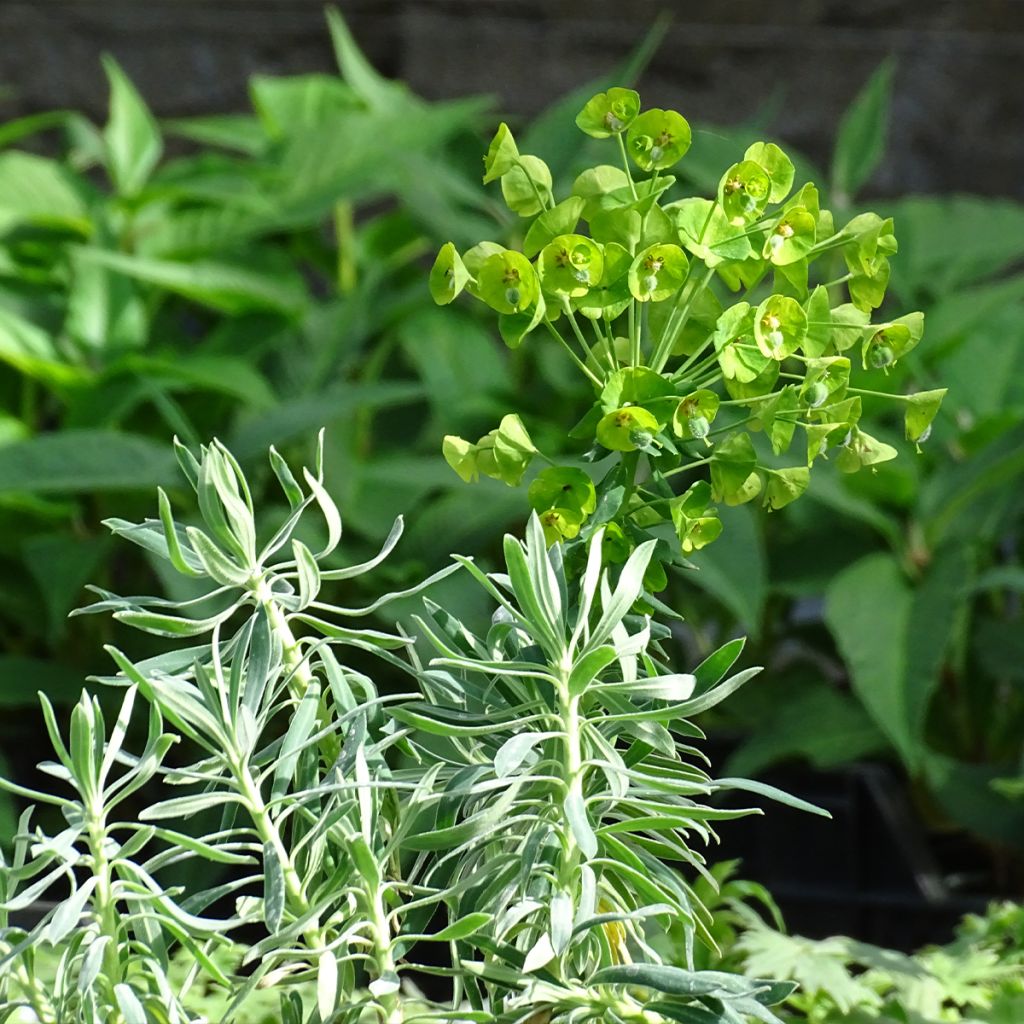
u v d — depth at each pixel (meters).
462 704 1.38
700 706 1.33
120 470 2.74
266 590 1.34
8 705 3.02
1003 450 2.88
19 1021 1.38
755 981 1.31
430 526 2.89
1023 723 3.14
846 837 2.84
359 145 3.67
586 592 1.33
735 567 2.67
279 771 1.34
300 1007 1.37
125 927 1.33
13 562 3.21
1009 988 1.58
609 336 1.35
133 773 1.33
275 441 2.71
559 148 3.32
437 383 3.21
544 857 1.36
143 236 3.56
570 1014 1.35
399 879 1.39
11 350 3.04
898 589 2.79
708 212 1.33
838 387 1.34
